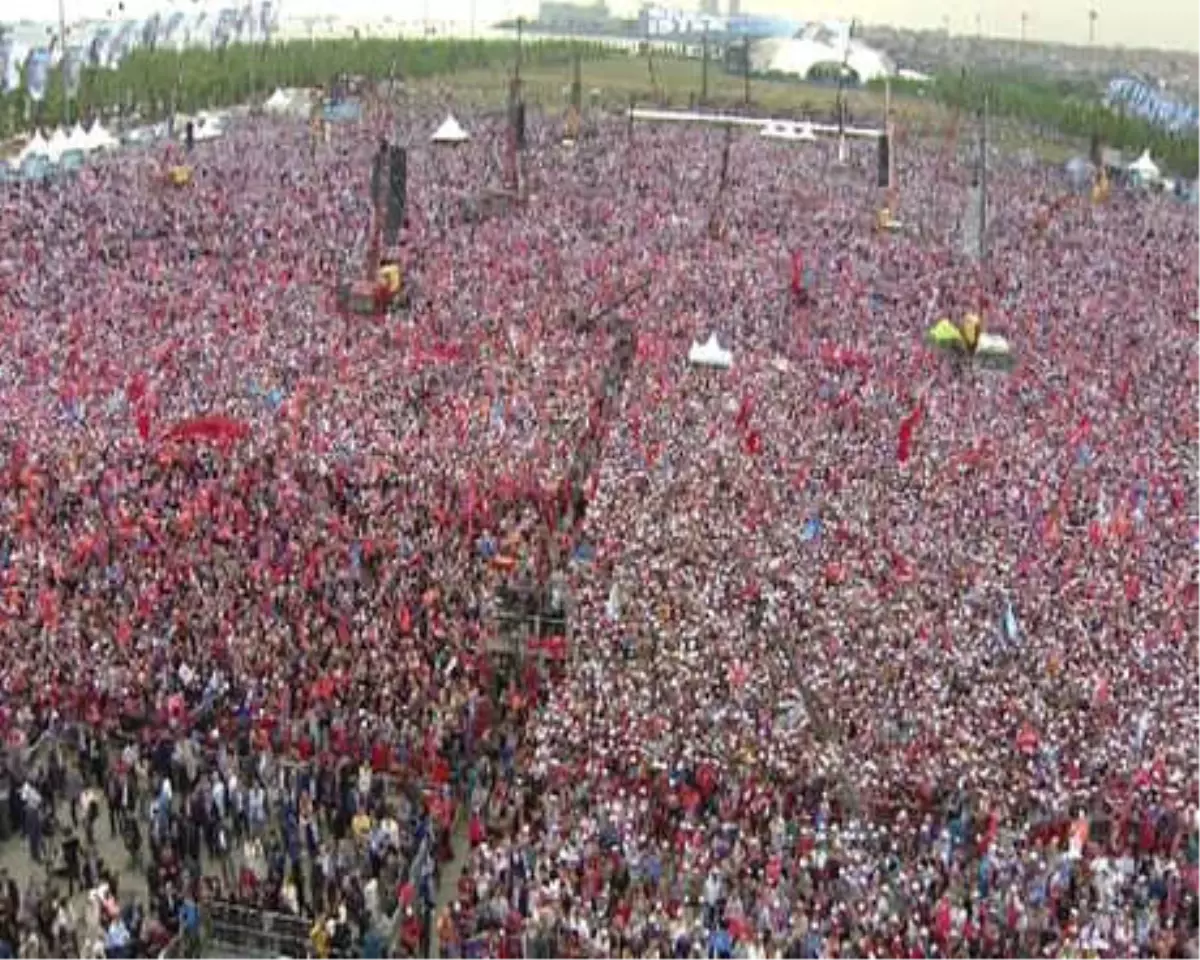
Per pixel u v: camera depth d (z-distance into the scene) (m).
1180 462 69.00
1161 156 176.12
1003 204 131.62
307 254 95.56
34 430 63.53
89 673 44.81
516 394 71.12
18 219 99.88
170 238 98.38
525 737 44.03
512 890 36.56
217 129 147.88
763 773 41.31
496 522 57.28
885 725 43.69
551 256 98.94
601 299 89.25
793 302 91.88
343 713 43.62
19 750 41.69
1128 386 80.00
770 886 36.28
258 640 46.97
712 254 102.75
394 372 73.25
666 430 67.69
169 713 43.25
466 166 130.50
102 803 42.25
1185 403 78.25
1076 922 36.00
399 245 98.50
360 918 36.78
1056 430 72.06
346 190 116.00
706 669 46.19
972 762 42.00
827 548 56.12
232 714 43.56
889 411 73.06
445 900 39.12
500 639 49.34
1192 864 38.88
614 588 50.59
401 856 39.00
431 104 175.62
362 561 53.41
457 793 42.22
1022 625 50.69
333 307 84.00
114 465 60.38
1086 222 127.06
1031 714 44.62
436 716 44.03
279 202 110.81
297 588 50.59
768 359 79.88
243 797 40.22
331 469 61.16
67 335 76.50
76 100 146.25
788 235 111.19
